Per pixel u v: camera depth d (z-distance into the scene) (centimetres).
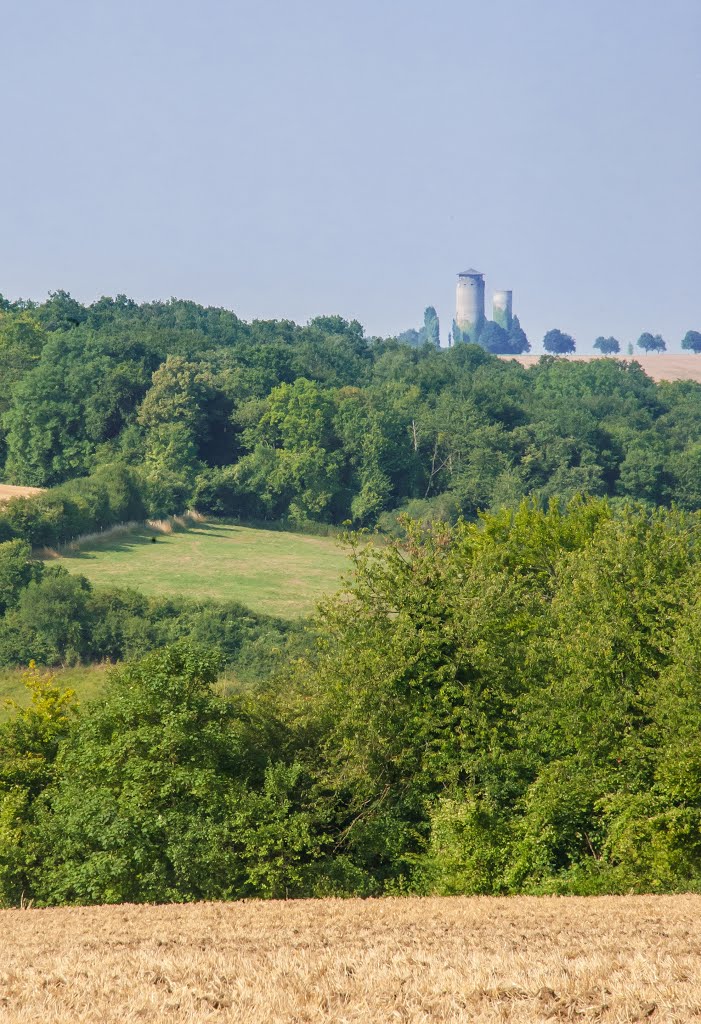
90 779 9431
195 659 9744
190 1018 3719
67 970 4675
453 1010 3781
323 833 10062
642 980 4022
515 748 10012
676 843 8244
